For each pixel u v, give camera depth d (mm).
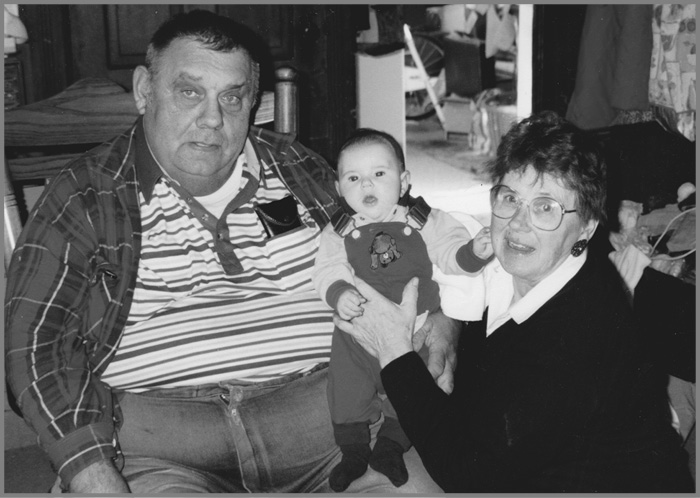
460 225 1620
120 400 1515
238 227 1612
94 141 1715
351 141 1605
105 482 1355
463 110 5441
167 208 1552
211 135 1489
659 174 3027
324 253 1615
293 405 1557
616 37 3158
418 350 1601
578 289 1271
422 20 5449
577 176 1239
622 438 1248
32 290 1430
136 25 2918
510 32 4883
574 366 1222
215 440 1506
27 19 2777
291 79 1918
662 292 1861
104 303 1492
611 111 3346
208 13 1535
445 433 1326
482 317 1453
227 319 1552
